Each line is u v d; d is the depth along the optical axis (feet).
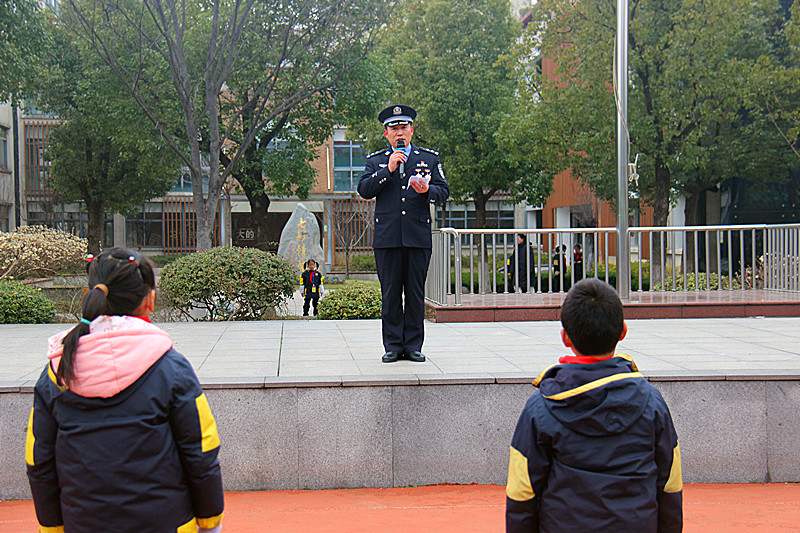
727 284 38.96
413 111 17.61
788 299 28.94
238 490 14.92
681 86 52.47
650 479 6.64
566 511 6.59
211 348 20.43
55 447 6.66
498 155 74.43
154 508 6.48
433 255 30.14
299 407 15.08
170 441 6.69
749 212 60.03
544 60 85.56
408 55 75.61
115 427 6.46
